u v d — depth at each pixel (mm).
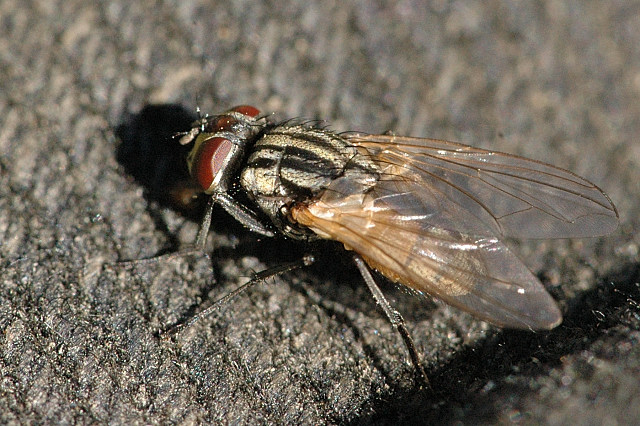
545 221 79
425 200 79
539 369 76
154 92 81
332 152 79
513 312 77
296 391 77
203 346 77
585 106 82
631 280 79
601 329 76
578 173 81
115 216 79
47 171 80
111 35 82
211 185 79
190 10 82
